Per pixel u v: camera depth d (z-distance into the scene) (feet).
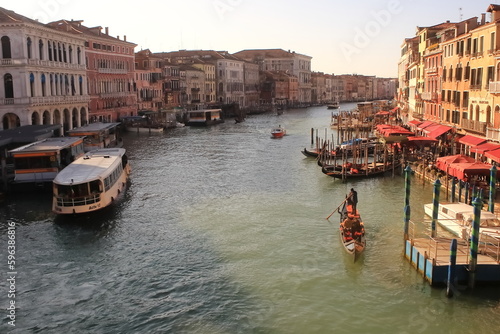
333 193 99.71
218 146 181.98
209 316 51.13
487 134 100.58
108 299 55.11
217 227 78.28
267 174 122.52
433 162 112.98
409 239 62.64
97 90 228.22
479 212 51.47
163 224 80.28
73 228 78.18
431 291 54.49
